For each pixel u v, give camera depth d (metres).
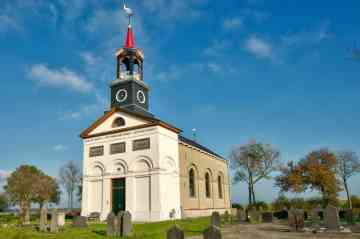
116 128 35.50
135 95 37.84
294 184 42.12
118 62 39.56
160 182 31.70
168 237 12.97
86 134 37.16
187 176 38.03
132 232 20.16
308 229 22.83
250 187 50.53
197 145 45.28
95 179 35.38
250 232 21.66
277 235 19.66
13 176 44.94
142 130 33.75
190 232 21.84
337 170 47.12
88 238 18.42
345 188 49.19
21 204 42.28
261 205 52.28
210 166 45.84
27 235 19.06
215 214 25.66
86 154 36.59
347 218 27.52
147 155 32.81
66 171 61.56
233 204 57.81
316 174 41.16
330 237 18.28
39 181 45.88
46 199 46.88
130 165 33.47
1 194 52.50
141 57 40.12
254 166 50.50
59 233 20.53
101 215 33.53
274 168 50.34
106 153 35.38
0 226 24.25
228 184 52.34
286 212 39.69
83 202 35.25
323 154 43.00
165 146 33.62
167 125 33.97
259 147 51.00
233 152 52.12
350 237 18.22
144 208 31.80
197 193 40.09
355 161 49.59
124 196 33.22
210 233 12.45
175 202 33.81
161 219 30.64
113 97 38.66
